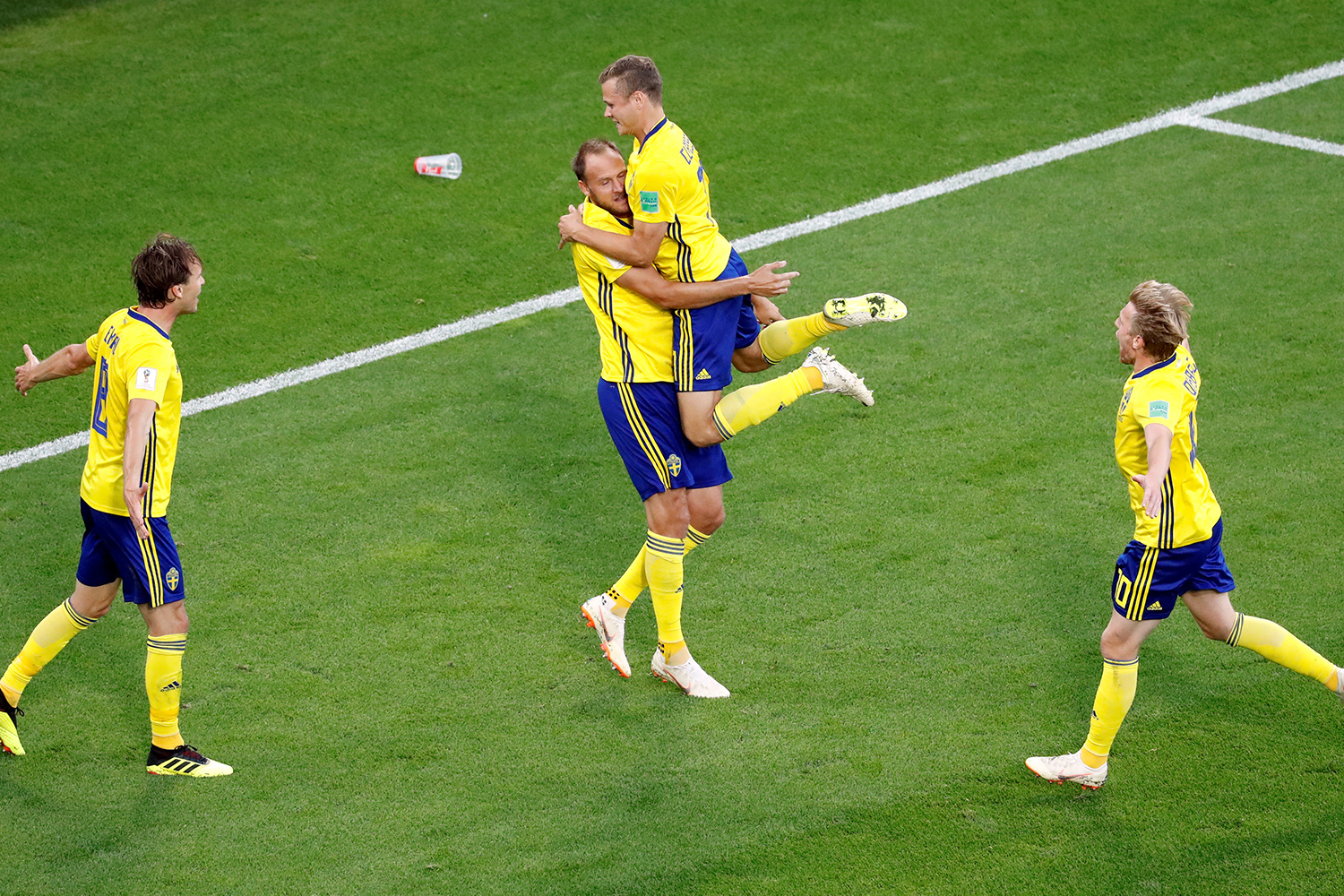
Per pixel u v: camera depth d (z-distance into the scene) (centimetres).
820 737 1891
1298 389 2666
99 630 2144
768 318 2156
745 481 2498
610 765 1847
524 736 1908
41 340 2970
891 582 2211
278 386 2848
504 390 2828
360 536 2367
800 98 4038
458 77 4156
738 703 1967
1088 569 2222
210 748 1881
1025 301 3048
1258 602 2108
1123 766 1817
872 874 1652
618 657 2025
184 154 3750
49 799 1792
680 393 1938
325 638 2111
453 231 3431
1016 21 4444
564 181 3638
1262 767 1805
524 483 2520
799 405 2730
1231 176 3556
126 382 1709
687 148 1852
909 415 2673
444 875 1661
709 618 2150
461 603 2195
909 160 3716
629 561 2302
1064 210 3441
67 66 4203
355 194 3578
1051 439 2572
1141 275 3120
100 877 1661
